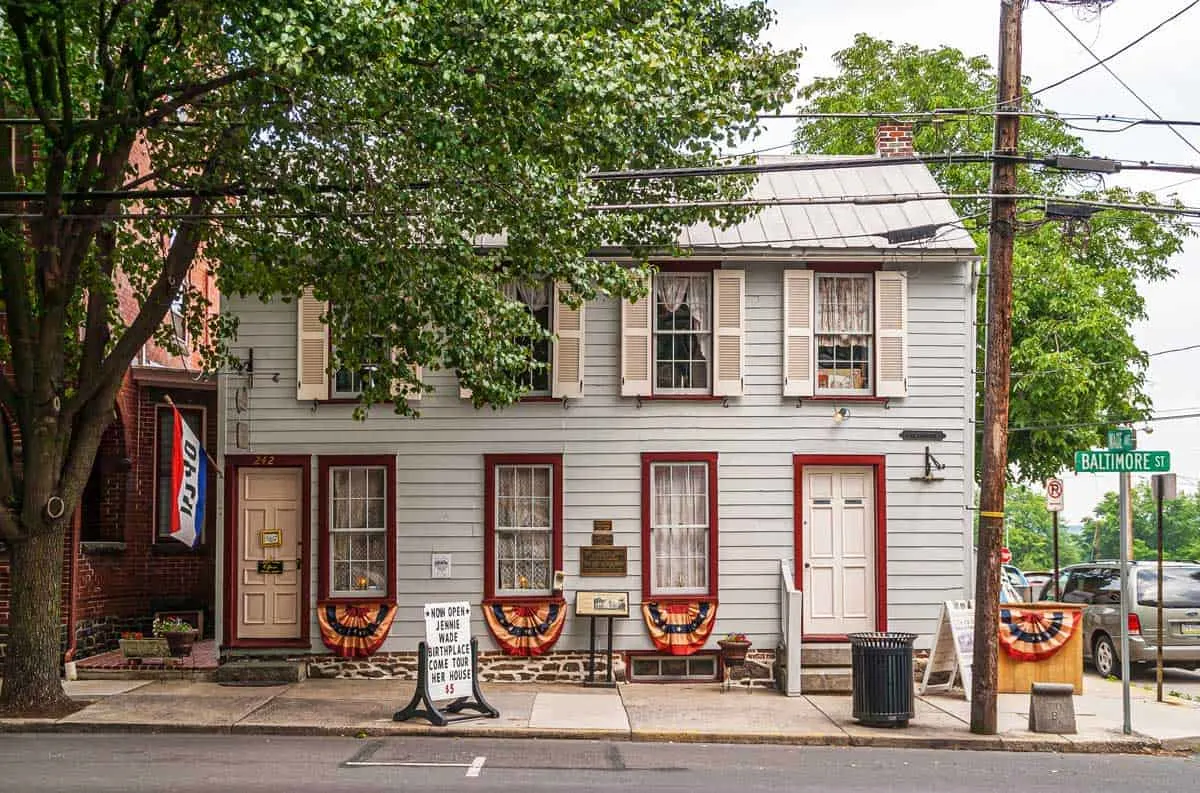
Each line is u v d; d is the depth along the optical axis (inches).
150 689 727.7
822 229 826.8
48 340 655.1
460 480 797.9
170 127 644.1
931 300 816.3
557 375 797.9
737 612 794.8
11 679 649.6
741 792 491.5
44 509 648.4
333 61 537.6
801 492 800.3
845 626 800.9
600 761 560.7
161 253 797.2
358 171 617.6
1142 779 544.7
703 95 623.2
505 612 789.9
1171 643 882.1
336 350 766.5
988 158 626.2
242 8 533.6
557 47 550.6
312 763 536.4
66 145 597.3
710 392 804.0
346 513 797.2
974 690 652.7
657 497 803.4
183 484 722.8
